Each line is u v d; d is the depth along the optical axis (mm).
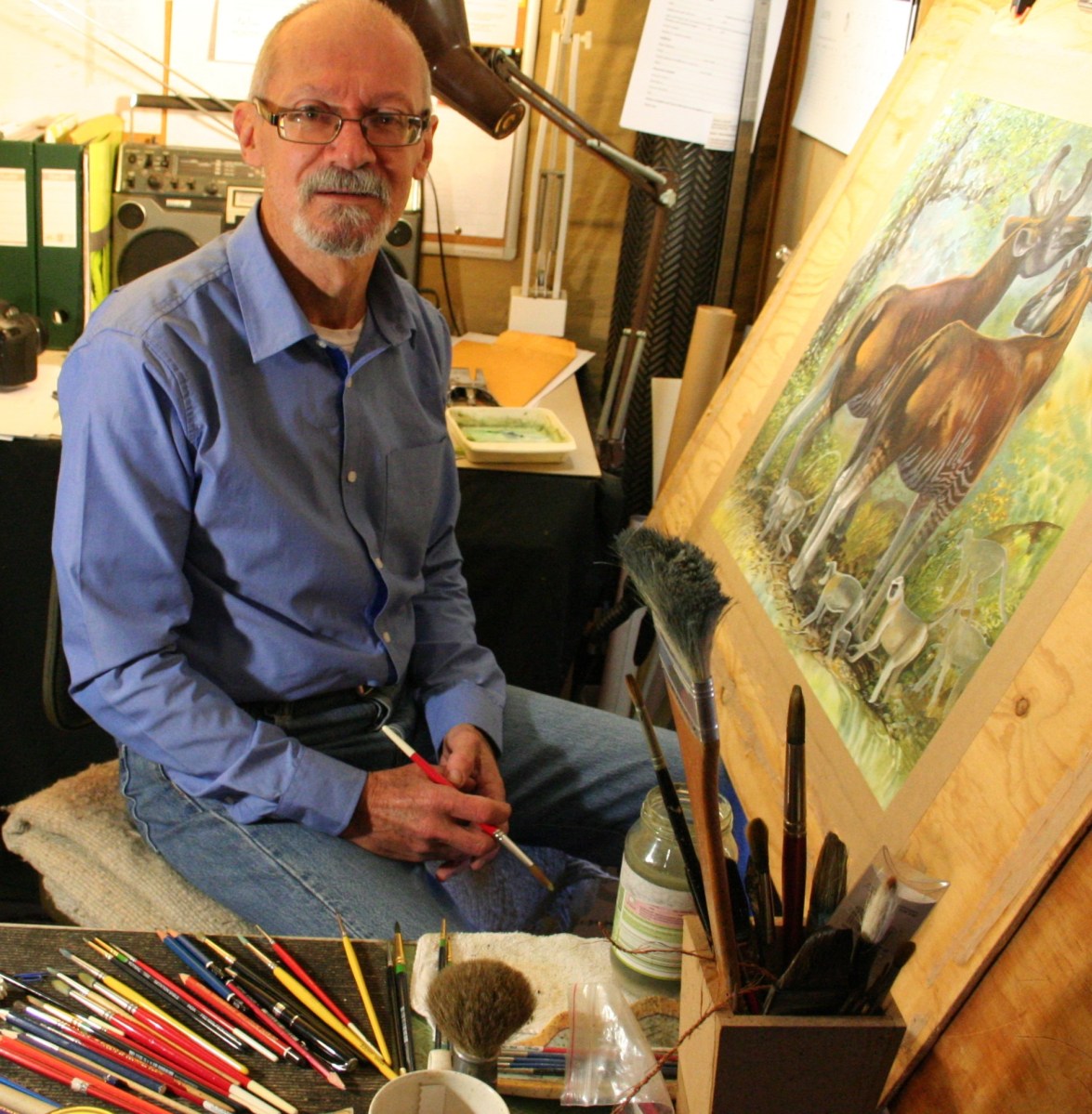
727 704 1098
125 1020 726
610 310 2516
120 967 776
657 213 1772
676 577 593
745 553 1186
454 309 2518
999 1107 625
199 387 1104
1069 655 685
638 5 2244
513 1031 658
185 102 2230
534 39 2244
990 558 796
